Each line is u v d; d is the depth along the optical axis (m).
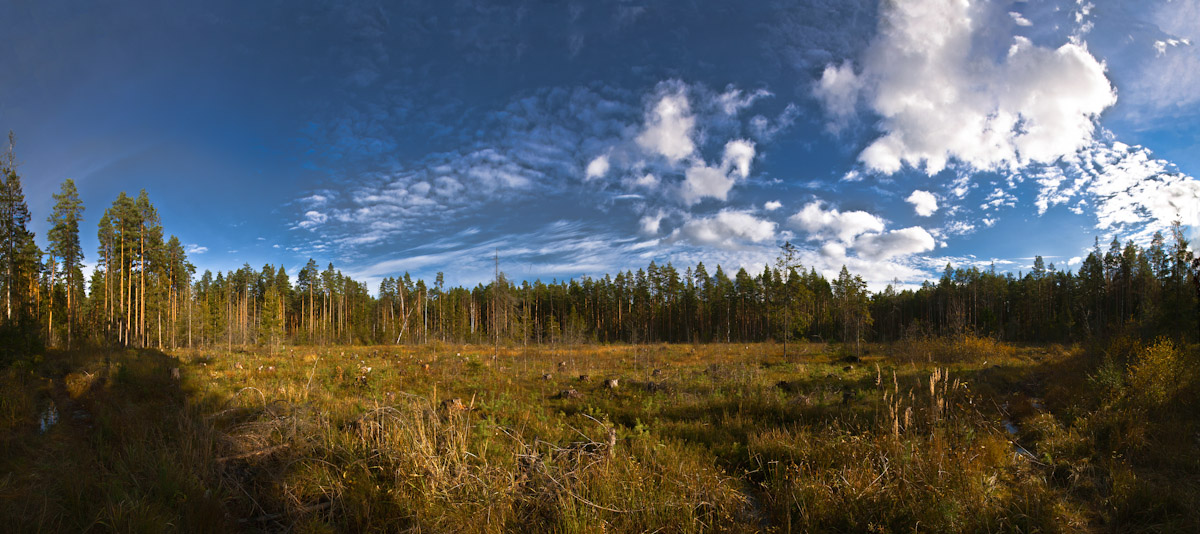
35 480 4.88
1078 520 4.64
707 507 4.86
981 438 6.50
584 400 11.88
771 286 35.19
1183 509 4.66
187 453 5.67
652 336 56.50
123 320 41.34
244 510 5.02
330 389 13.38
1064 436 7.27
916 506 4.46
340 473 5.55
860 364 22.36
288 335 55.31
